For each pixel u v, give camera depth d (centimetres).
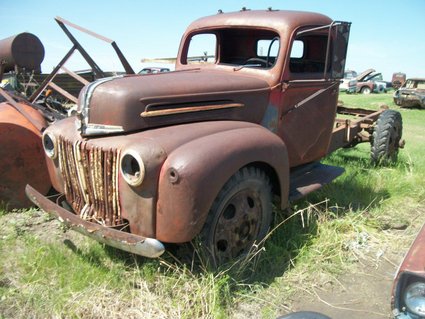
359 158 668
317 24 402
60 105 634
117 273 307
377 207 448
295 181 405
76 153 302
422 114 1719
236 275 299
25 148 431
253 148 299
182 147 273
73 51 515
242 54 454
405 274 177
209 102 332
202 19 446
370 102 2141
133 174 273
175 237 268
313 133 423
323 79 411
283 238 362
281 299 290
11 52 670
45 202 321
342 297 300
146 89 302
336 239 360
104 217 299
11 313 270
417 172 577
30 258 327
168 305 275
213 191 270
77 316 264
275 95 375
